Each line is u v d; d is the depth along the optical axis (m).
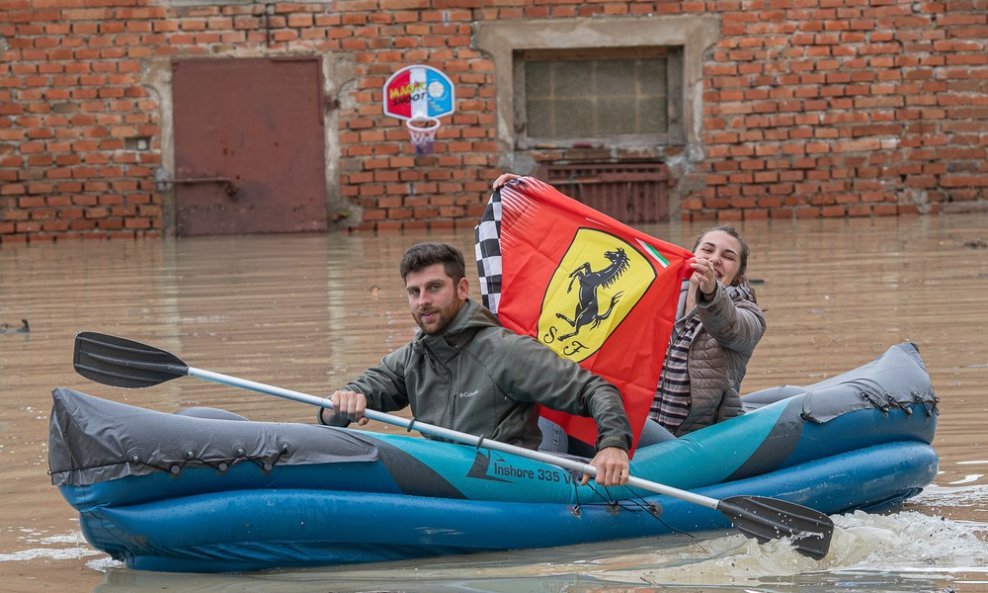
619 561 6.04
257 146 22.22
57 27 21.97
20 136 22.08
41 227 22.17
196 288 15.18
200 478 5.83
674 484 6.58
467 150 22.33
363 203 22.38
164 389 9.62
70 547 6.27
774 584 5.59
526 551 6.23
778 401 7.14
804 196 22.59
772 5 22.31
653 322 6.60
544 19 22.14
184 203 22.25
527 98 22.45
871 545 6.15
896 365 7.52
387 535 6.00
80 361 6.55
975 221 21.19
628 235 6.77
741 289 7.18
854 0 22.33
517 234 6.95
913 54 22.45
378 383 6.68
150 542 5.76
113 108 22.12
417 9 22.14
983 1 22.42
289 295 14.32
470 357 6.42
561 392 6.27
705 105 22.42
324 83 22.22
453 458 6.23
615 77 22.50
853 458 6.94
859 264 15.88
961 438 7.96
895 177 22.61
